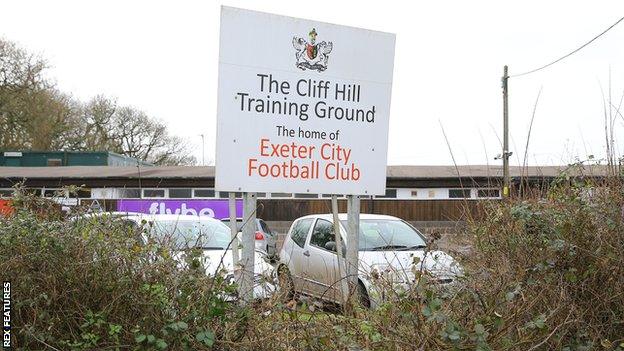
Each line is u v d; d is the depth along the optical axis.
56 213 4.45
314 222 10.24
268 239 19.28
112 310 3.86
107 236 4.22
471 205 5.42
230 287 3.99
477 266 4.49
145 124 54.47
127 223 4.68
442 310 3.79
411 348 3.65
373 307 4.39
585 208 4.62
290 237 10.83
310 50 5.45
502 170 7.14
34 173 33.59
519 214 4.66
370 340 3.83
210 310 3.88
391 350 3.73
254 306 4.10
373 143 5.71
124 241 4.20
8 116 44.16
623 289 4.32
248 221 5.14
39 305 3.86
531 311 4.08
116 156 45.16
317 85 5.48
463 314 3.86
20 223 4.03
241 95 5.20
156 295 3.84
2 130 44.06
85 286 3.90
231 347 3.91
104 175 31.98
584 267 4.40
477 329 3.56
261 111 5.27
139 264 4.00
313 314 4.09
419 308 3.68
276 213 27.27
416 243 9.05
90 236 4.08
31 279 3.86
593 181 5.07
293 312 4.00
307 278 5.49
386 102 5.77
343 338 3.85
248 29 5.23
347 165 5.59
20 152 42.81
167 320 3.80
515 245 4.57
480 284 4.15
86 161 43.09
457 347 3.57
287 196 27.27
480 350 3.52
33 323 3.78
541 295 4.11
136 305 3.84
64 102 49.12
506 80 24.38
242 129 5.19
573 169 5.29
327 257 9.05
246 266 4.69
